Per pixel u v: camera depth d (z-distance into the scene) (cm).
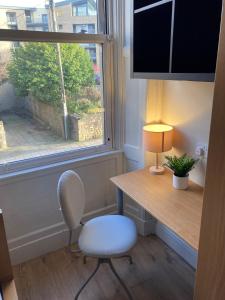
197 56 130
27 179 198
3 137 191
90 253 153
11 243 203
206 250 105
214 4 117
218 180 92
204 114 171
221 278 100
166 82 198
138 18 163
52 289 184
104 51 209
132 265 204
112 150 238
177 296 177
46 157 208
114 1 198
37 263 209
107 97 223
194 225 138
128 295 170
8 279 119
